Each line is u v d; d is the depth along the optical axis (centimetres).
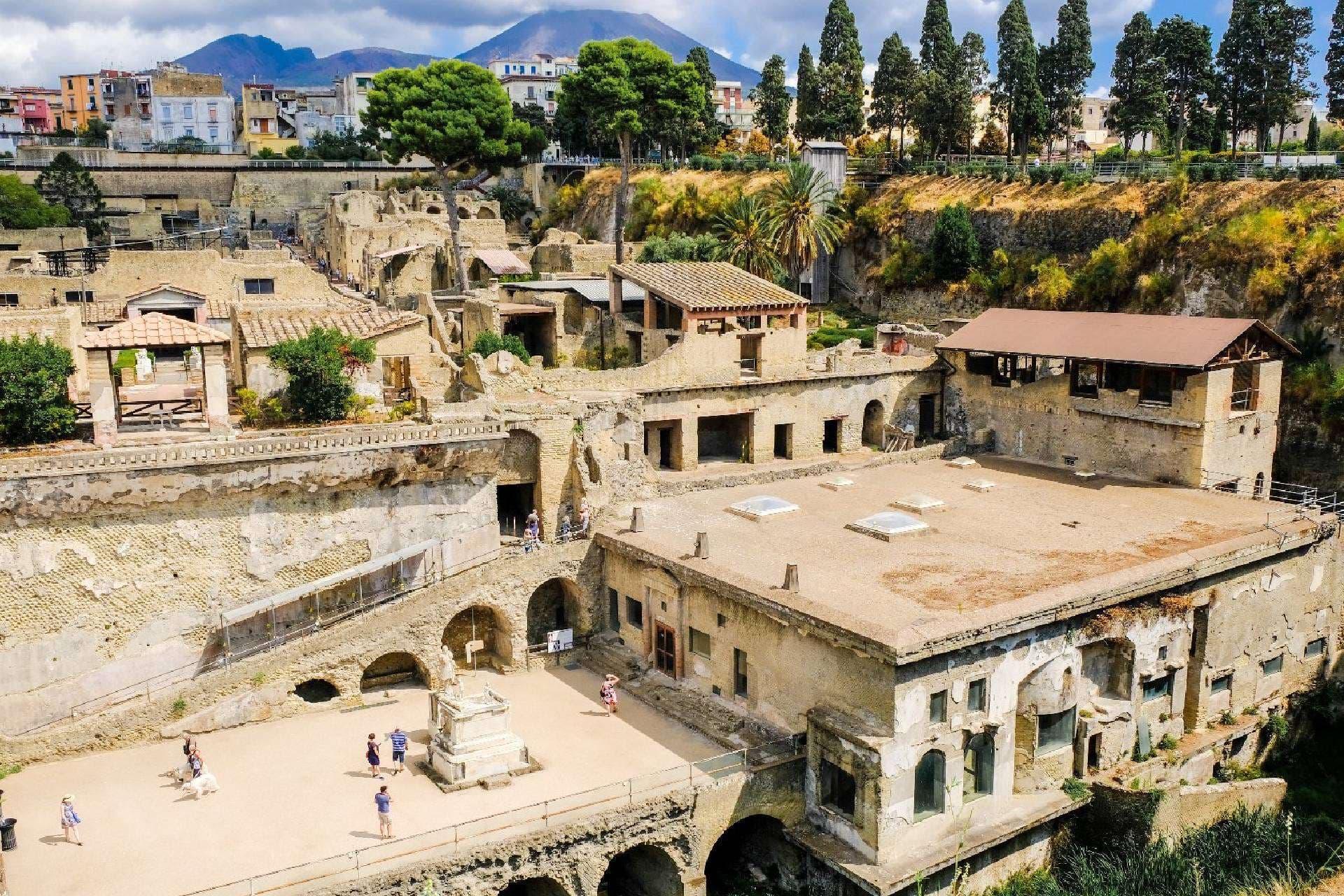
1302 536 4888
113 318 6794
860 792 3794
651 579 4822
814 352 7712
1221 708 4772
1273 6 9081
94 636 4497
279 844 3594
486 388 5772
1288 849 3866
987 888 4006
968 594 4100
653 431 6144
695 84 10650
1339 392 6209
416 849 3494
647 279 6862
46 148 13638
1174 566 4406
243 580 4762
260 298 7788
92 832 3684
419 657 4819
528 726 4459
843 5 11881
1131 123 9669
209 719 4453
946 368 7006
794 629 4078
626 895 4225
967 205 9219
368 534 5006
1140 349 5722
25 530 4306
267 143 18538
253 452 4622
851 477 6028
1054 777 4209
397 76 9950
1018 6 10006
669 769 4009
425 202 12344
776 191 9288
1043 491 5628
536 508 5444
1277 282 6819
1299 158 8944
